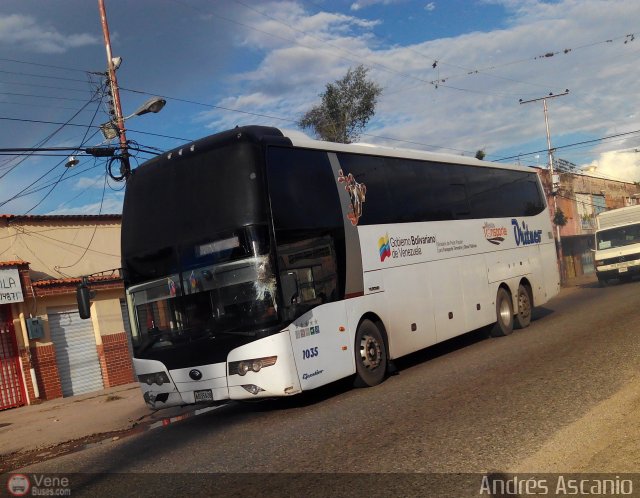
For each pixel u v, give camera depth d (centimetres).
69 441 1086
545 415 725
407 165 1255
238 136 929
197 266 937
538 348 1230
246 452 741
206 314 924
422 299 1214
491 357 1210
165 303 968
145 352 985
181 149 990
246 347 887
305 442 744
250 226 893
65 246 1881
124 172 1647
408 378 1109
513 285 1588
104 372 1883
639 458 561
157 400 976
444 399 877
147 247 997
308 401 1034
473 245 1429
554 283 1825
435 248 1284
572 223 4900
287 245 921
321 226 993
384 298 1109
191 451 800
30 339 1700
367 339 1064
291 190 953
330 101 3256
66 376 1798
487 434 677
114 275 1964
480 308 1419
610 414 698
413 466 601
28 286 1708
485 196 1528
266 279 884
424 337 1205
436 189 1332
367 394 1001
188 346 934
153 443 912
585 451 592
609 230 3003
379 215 1137
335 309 992
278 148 954
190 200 958
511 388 890
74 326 1847
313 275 960
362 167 1126
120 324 1948
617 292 2481
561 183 4788
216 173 936
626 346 1109
